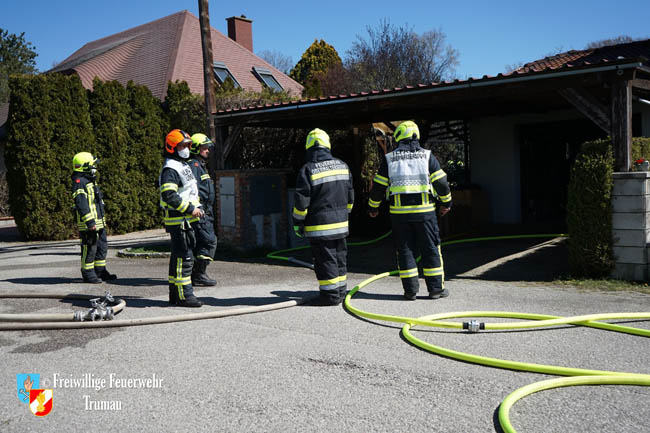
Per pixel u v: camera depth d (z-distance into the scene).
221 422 3.10
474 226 12.56
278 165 14.49
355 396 3.40
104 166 14.51
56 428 3.08
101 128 14.55
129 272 8.38
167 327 5.05
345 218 5.79
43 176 13.60
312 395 3.43
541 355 4.03
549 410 3.12
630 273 6.52
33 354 4.37
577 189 6.75
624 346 4.18
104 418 3.19
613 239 6.58
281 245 10.59
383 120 11.62
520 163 12.66
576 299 5.77
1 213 18.28
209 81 10.70
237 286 7.06
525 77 7.06
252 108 9.95
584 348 4.16
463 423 3.00
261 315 5.42
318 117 9.80
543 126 12.75
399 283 7.01
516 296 6.01
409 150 5.89
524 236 10.02
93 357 4.26
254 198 10.05
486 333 4.61
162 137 16.02
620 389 3.38
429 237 5.89
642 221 6.38
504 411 3.00
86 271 7.39
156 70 20.22
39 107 13.44
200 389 3.57
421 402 3.28
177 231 5.79
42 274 8.37
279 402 3.34
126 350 4.41
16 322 5.23
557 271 7.37
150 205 15.72
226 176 10.04
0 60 44.12
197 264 6.99
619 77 6.44
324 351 4.26
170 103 16.05
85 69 20.80
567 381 3.44
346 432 2.94
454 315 5.12
